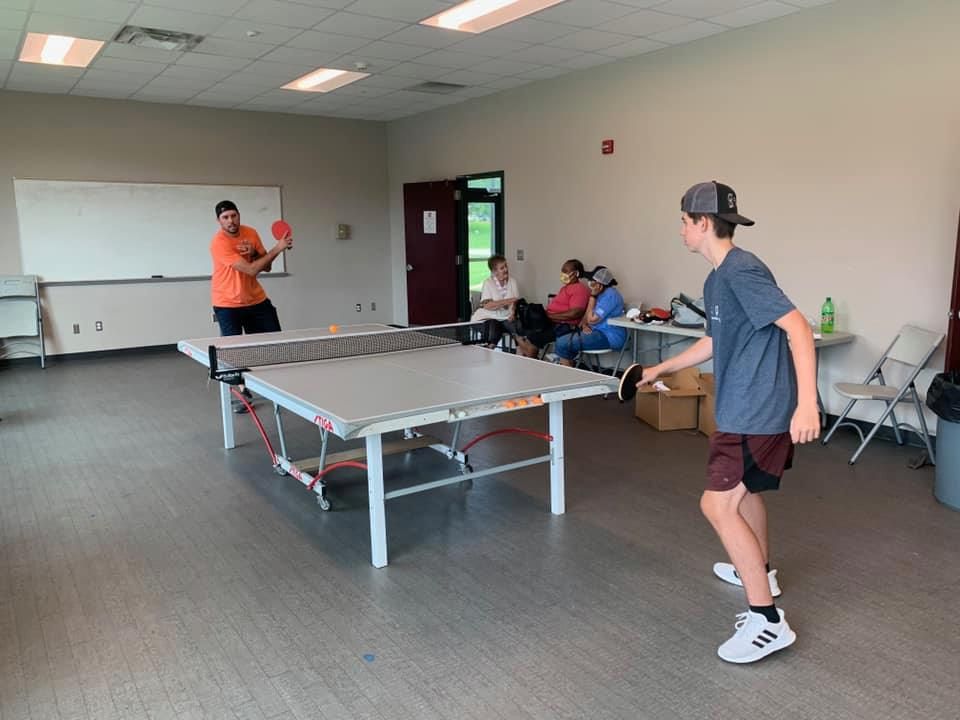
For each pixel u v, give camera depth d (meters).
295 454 4.41
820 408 4.89
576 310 6.05
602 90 6.30
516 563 2.92
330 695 2.09
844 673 2.15
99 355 7.96
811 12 4.69
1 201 7.29
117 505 3.60
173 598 2.67
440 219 8.58
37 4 4.60
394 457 4.33
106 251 7.86
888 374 4.52
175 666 2.25
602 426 4.97
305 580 2.80
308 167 9.05
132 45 5.60
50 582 2.81
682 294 5.50
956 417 3.28
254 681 2.17
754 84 5.09
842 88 4.57
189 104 8.10
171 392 6.21
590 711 2.00
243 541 3.16
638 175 6.08
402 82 7.03
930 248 4.25
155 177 8.05
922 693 2.05
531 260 7.40
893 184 4.38
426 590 2.71
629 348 6.29
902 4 4.23
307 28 5.18
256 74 6.62
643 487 3.77
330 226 9.30
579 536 3.17
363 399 2.83
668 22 5.00
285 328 9.12
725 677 2.14
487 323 4.47
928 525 3.21
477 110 7.88
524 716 1.99
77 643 2.38
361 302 9.70
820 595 2.61
